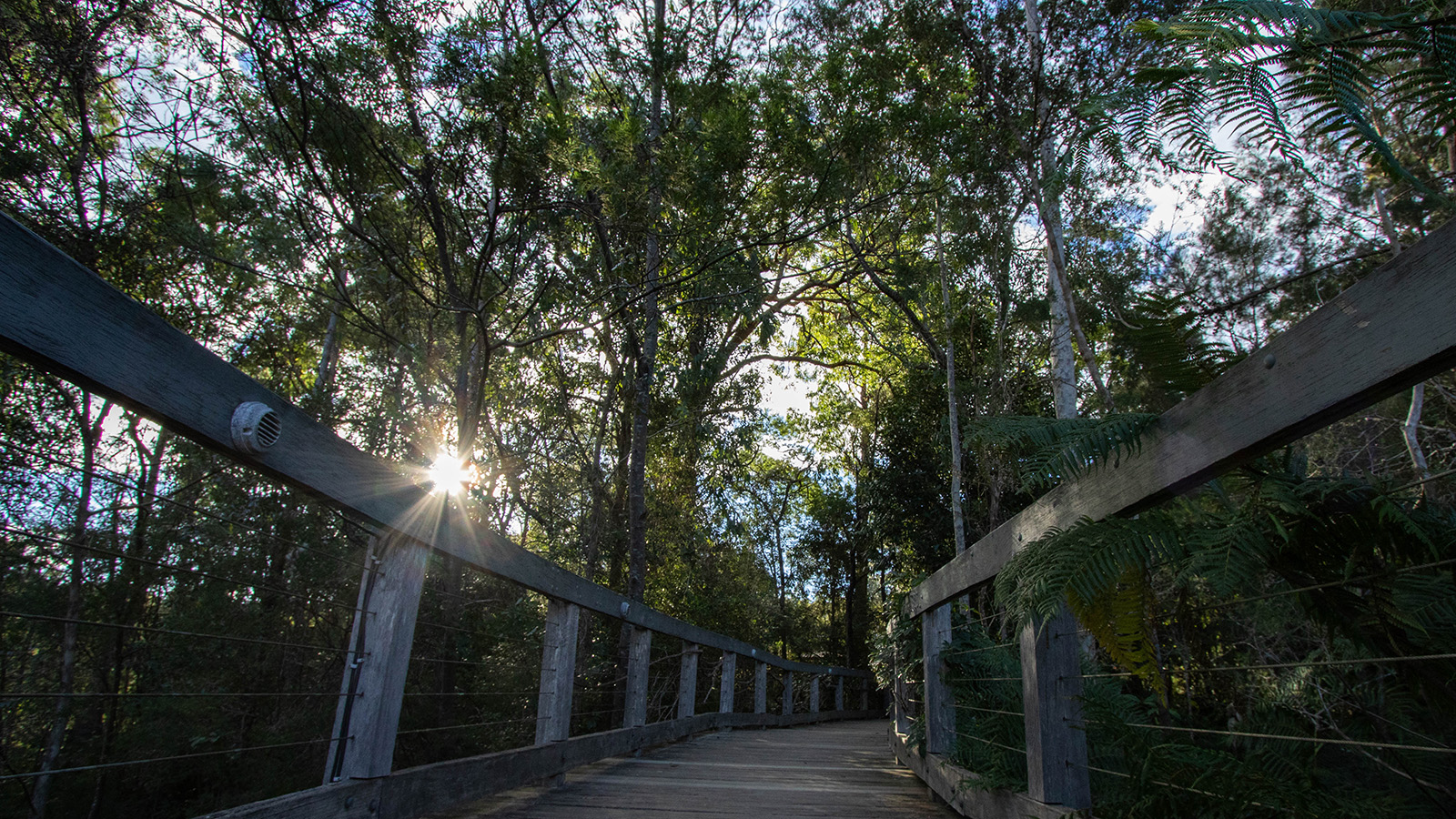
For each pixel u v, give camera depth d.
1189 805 1.84
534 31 5.82
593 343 10.38
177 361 1.69
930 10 7.53
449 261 6.00
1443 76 1.03
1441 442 4.49
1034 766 2.56
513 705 5.63
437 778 2.91
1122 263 6.00
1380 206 4.49
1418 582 1.63
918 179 8.73
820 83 8.74
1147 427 1.84
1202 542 1.74
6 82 3.91
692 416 11.88
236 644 4.08
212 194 5.22
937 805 3.71
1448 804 1.90
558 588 4.03
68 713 3.54
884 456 16.70
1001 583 2.26
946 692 4.08
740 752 6.33
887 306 13.42
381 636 2.62
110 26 4.28
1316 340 1.29
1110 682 3.36
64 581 3.62
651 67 7.11
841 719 15.84
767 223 8.76
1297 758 2.25
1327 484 1.60
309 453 2.15
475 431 6.09
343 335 6.83
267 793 3.90
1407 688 2.13
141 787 3.83
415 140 5.39
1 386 3.54
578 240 7.95
